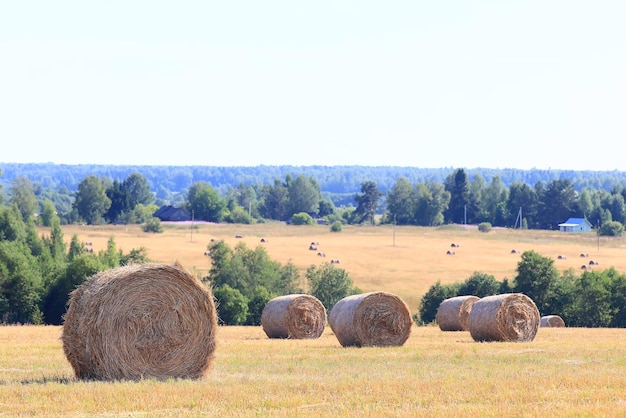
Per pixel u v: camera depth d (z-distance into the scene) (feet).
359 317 310.86
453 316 446.60
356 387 185.57
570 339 353.51
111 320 211.00
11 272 637.30
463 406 164.55
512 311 344.49
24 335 359.46
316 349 289.33
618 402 168.66
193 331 217.15
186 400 171.01
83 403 168.25
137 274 213.66
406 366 229.86
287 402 168.66
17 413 159.94
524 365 232.53
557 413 156.56
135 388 185.98
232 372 219.41
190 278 217.97
